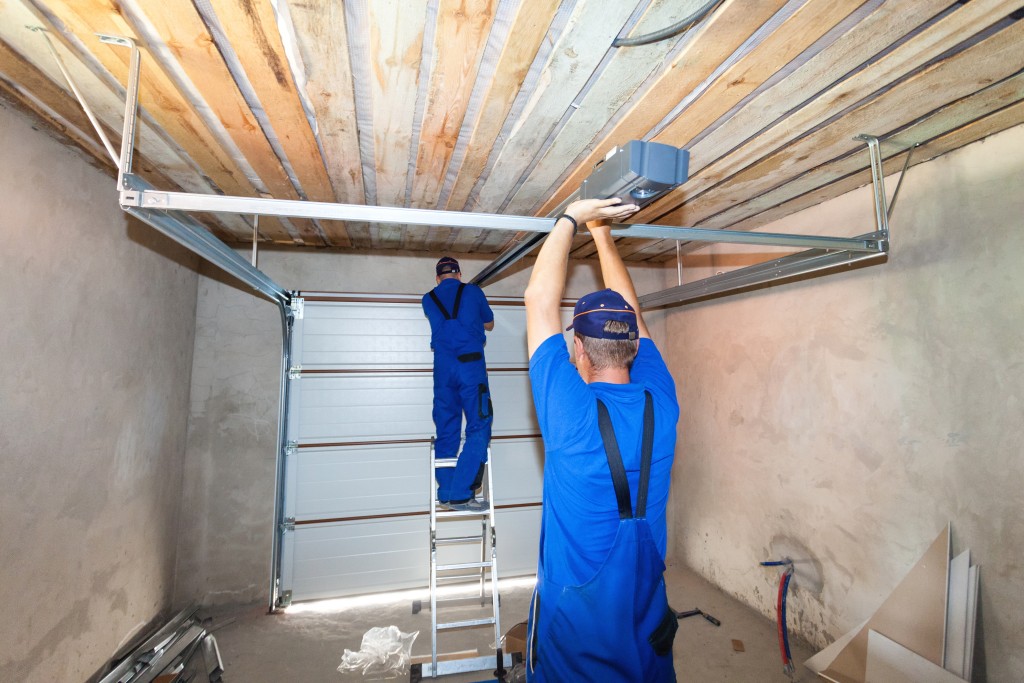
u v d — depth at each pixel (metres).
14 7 1.23
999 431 1.93
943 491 2.14
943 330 2.15
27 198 1.87
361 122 1.82
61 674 2.12
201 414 3.50
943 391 2.15
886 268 2.43
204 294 3.58
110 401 2.47
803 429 2.94
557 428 0.91
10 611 1.81
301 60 1.42
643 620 0.94
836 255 2.20
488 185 2.42
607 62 1.43
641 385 1.02
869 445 2.50
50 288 2.01
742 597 3.43
